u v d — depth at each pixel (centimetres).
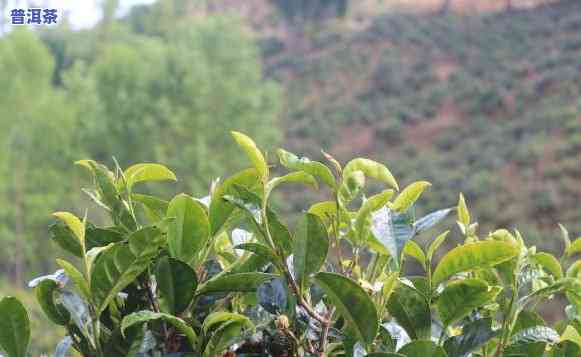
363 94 4234
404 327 124
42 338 1359
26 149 2855
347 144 3856
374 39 4750
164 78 3094
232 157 3128
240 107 3161
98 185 125
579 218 2498
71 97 3055
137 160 3006
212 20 3359
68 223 114
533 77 3694
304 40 5238
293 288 115
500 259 121
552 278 138
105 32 5441
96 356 115
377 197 122
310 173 119
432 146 3559
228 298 129
